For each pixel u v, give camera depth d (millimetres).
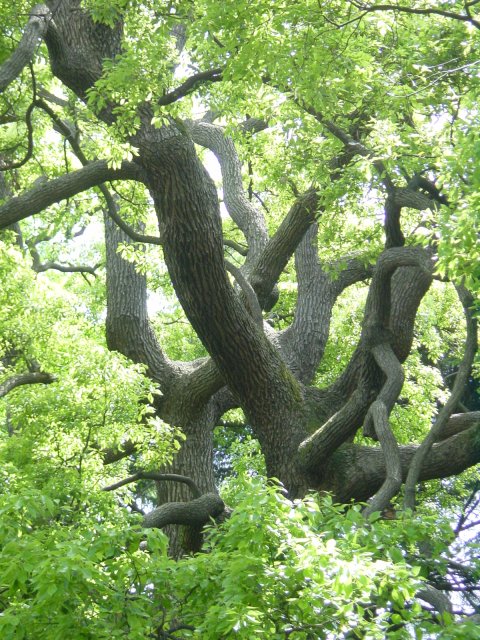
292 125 11469
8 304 13203
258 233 15734
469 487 23828
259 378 12469
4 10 11016
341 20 9406
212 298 11570
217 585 5930
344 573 5359
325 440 12211
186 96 11414
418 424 19047
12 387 13227
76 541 5605
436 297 21703
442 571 7043
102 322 22609
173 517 11836
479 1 8672
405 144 9656
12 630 5379
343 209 11656
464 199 8023
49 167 18750
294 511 6047
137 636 5527
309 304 15930
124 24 11047
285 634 5730
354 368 13289
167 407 14992
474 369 13641
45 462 10977
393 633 5559
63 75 11023
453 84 10406
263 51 9016
